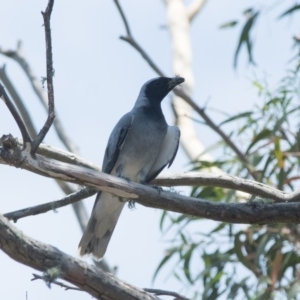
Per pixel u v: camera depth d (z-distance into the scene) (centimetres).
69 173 786
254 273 1221
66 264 680
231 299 1198
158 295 789
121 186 796
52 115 756
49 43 745
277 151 1174
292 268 1226
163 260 1262
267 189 991
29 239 671
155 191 799
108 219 1026
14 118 755
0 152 772
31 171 787
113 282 697
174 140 1115
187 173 1042
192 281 1253
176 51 1758
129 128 1090
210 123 1270
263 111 1245
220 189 1262
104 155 1102
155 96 1134
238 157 1268
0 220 656
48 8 740
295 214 801
